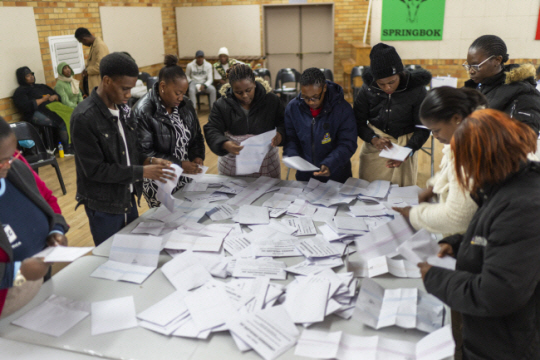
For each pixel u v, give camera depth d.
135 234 1.69
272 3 8.59
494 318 1.03
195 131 2.27
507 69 2.09
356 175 4.54
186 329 1.14
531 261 0.88
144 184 2.18
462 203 1.10
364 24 8.66
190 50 9.17
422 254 1.20
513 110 2.02
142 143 2.02
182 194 2.12
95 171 1.69
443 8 6.25
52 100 5.30
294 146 2.29
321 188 2.11
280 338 1.09
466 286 0.98
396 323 1.12
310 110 2.20
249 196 2.06
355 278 1.35
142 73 7.23
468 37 6.32
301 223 1.75
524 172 0.93
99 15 6.73
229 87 2.28
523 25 6.12
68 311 1.23
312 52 8.97
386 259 1.40
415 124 2.29
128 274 1.41
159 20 8.45
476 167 0.94
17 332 1.16
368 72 2.30
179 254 1.50
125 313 1.21
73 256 1.13
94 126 1.65
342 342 1.07
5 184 1.19
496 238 0.91
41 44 5.56
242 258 1.48
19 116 5.26
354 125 2.19
